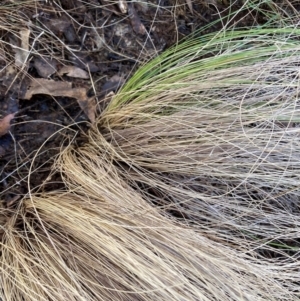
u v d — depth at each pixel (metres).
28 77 0.62
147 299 0.55
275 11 0.70
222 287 0.56
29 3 0.63
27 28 0.63
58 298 0.54
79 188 0.60
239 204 0.64
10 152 0.62
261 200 0.61
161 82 0.64
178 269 0.56
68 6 0.65
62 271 0.56
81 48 0.65
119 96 0.64
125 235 0.56
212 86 0.62
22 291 0.54
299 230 0.62
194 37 0.70
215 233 0.62
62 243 0.59
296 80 0.63
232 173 0.62
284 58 0.63
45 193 0.62
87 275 0.57
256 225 0.63
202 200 0.63
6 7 0.62
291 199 0.65
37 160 0.63
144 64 0.66
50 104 0.63
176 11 0.69
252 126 0.63
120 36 0.67
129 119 0.65
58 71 0.64
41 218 0.61
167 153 0.63
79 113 0.64
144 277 0.53
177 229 0.57
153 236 0.57
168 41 0.69
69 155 0.63
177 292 0.55
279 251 0.64
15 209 0.62
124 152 0.63
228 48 0.65
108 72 0.67
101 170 0.60
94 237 0.56
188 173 0.63
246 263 0.58
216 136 0.59
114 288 0.55
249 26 0.71
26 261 0.57
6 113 0.61
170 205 0.60
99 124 0.66
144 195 0.62
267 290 0.58
